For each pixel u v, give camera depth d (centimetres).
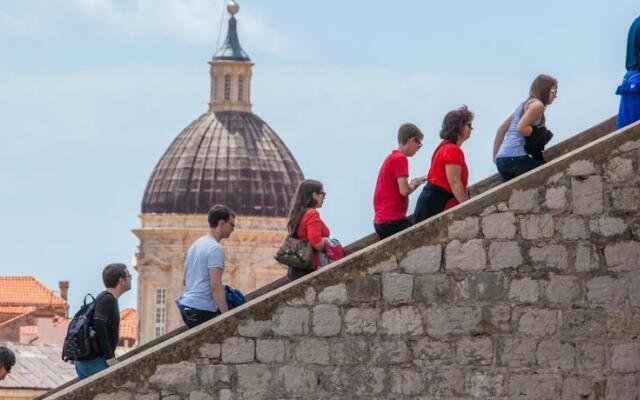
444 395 5659
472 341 5666
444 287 5672
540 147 6159
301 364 5669
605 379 5647
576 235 5669
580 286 5662
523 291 5666
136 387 5666
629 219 5662
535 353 5653
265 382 5669
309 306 5681
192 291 6078
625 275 5659
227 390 5666
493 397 5653
